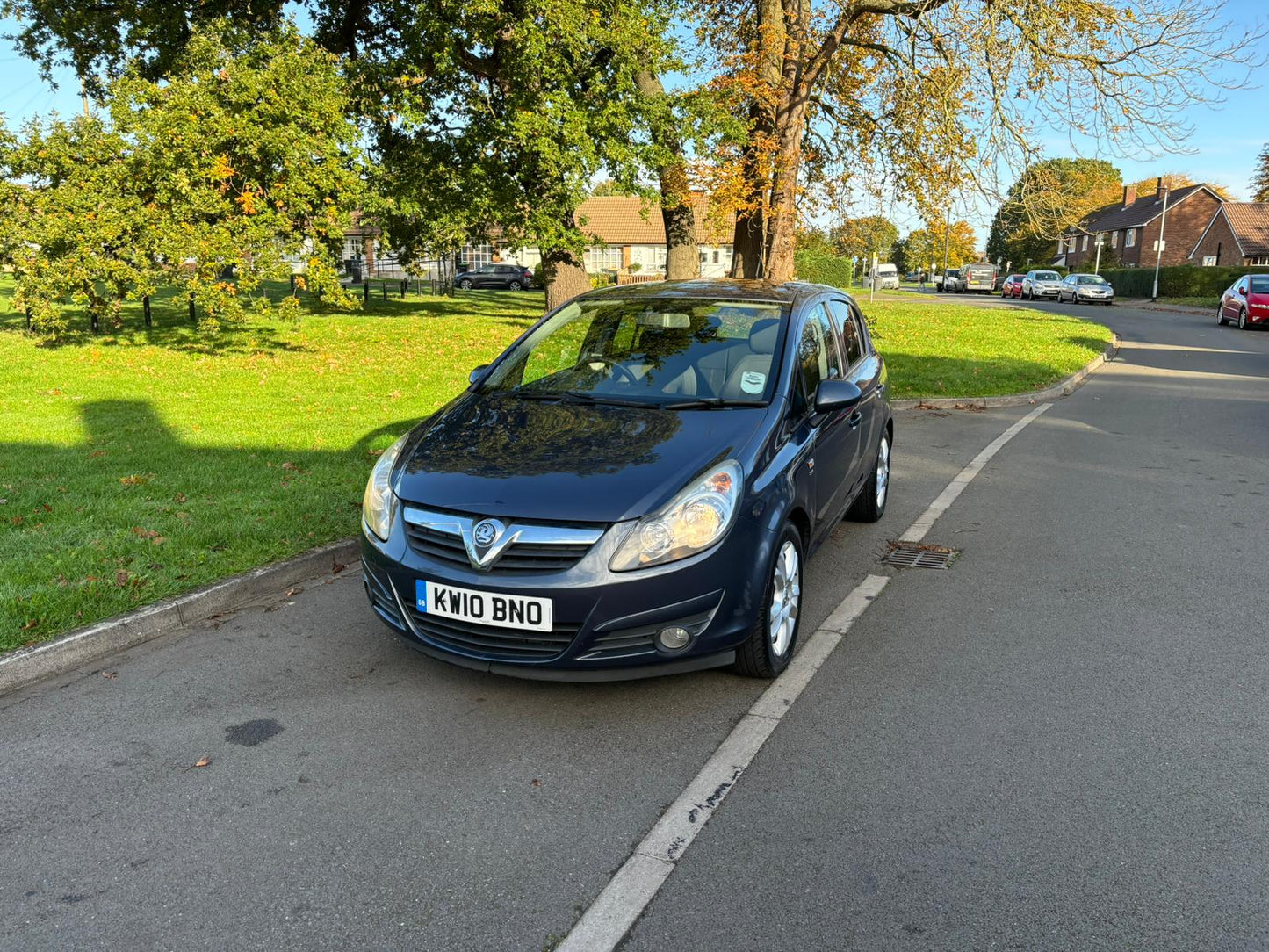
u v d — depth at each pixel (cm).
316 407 1029
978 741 341
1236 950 234
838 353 547
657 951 236
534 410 429
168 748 339
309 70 1530
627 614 336
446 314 2598
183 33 2131
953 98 1853
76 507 609
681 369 452
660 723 357
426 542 360
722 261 6391
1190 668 402
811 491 433
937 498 716
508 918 249
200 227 1422
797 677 397
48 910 252
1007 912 249
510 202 1931
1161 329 2667
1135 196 7831
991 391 1285
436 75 1903
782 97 2064
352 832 288
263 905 254
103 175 1412
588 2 1739
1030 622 459
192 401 1056
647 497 346
